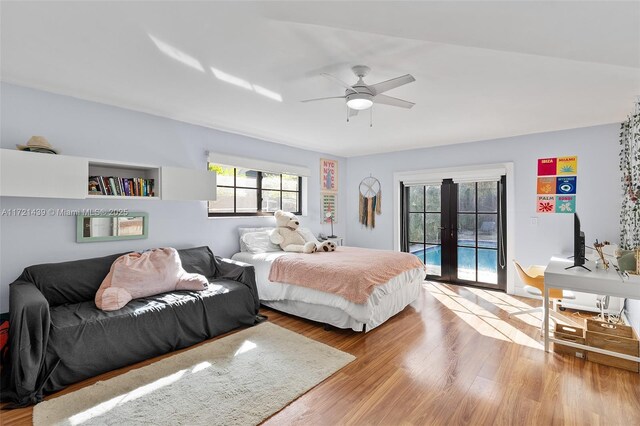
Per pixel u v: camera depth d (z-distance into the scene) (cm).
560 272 257
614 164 369
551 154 409
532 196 422
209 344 276
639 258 246
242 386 211
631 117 323
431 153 513
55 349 207
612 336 239
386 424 176
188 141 373
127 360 238
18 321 196
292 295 340
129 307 253
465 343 281
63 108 284
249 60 219
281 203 502
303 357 252
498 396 201
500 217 453
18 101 261
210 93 284
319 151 554
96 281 280
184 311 272
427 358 253
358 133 429
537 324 326
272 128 402
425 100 298
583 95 284
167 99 300
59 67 232
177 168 334
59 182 255
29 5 158
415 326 323
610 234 371
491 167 451
